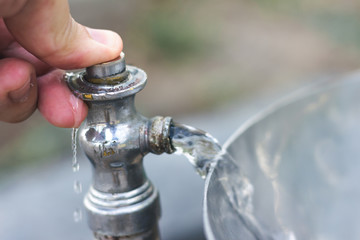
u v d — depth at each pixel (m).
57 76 0.33
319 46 1.62
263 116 0.32
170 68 1.57
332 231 0.33
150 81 1.50
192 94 1.42
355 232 0.33
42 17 0.30
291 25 1.77
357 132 0.34
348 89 0.35
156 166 0.57
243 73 1.50
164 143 0.30
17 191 0.60
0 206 0.56
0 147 1.22
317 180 0.33
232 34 1.74
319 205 0.33
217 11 1.89
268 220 0.30
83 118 0.31
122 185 0.31
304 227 0.32
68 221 0.53
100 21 1.75
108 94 0.29
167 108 1.37
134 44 1.68
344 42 1.62
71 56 0.30
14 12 0.29
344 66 1.49
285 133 0.33
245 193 0.30
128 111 0.31
